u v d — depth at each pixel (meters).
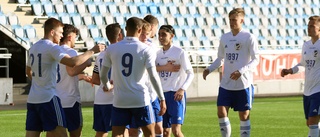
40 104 17.17
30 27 56.50
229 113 40.16
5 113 40.38
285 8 73.06
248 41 21.69
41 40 17.36
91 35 59.62
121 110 16.81
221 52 22.44
